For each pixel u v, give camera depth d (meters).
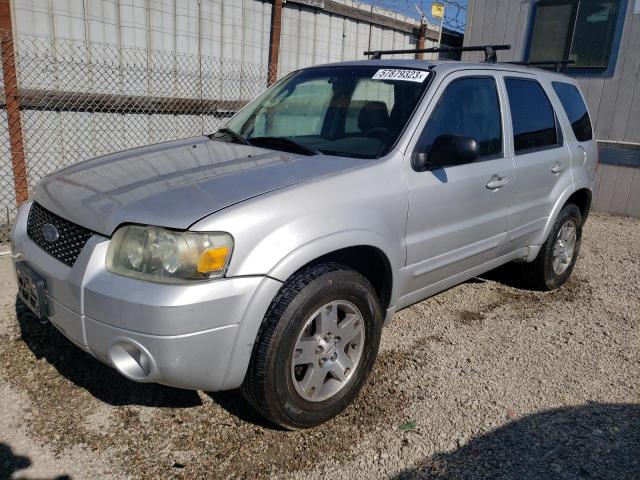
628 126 8.20
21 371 3.26
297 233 2.60
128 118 6.50
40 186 3.13
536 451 2.83
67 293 2.54
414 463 2.72
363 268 3.24
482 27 9.34
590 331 4.28
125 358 2.46
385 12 9.26
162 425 2.90
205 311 2.36
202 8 6.87
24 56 5.60
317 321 2.78
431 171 3.35
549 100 4.66
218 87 7.27
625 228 7.72
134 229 2.45
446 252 3.56
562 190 4.68
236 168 2.95
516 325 4.31
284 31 7.89
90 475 2.54
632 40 7.97
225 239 2.42
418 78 3.59
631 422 3.10
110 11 6.11
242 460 2.69
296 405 2.75
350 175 2.95
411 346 3.86
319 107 3.78
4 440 2.71
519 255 4.51
